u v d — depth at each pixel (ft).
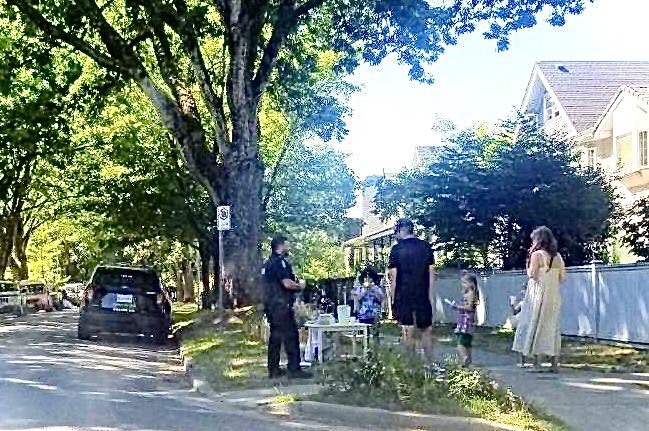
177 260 194.29
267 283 43.32
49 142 112.78
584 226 78.28
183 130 76.43
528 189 78.64
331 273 193.06
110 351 65.46
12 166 134.72
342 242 184.34
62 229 198.49
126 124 115.85
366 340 45.83
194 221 119.55
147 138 117.08
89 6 74.02
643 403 34.35
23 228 189.16
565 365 46.16
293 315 43.29
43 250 252.01
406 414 31.71
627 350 52.34
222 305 73.31
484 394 33.65
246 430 31.53
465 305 45.91
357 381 35.68
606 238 79.00
